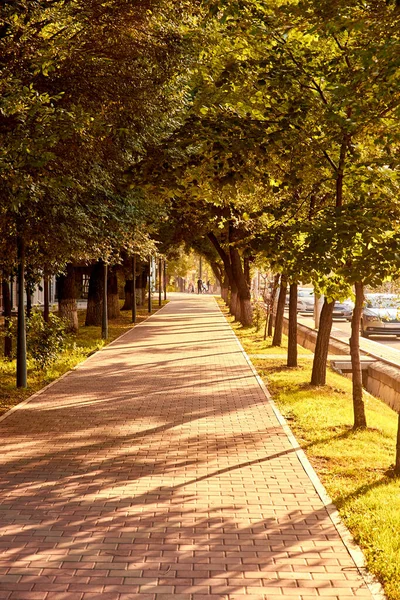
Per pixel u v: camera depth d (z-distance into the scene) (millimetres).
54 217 13672
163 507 6883
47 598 4945
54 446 9359
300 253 7664
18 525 6375
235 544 5941
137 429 10453
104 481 7766
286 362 18781
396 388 15555
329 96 8953
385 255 6949
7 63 9516
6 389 13961
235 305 35500
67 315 25734
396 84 7363
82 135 9633
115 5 9844
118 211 17656
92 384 14836
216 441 9688
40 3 8977
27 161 7797
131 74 10422
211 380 15469
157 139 11469
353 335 10586
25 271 18391
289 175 8633
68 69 10055
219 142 8164
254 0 8773
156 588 5113
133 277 34125
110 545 5906
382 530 6172
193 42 10234
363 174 8992
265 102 9227
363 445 9539
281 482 7734
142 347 22578
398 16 7027
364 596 5012
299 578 5293
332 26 7301
